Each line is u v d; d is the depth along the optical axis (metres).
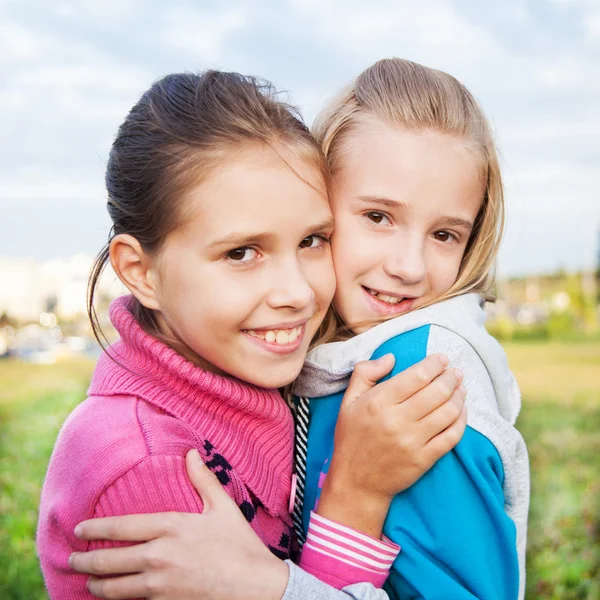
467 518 1.35
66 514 1.35
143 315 1.54
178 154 1.34
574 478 5.39
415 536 1.37
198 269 1.34
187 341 1.42
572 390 9.88
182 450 1.36
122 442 1.33
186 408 1.43
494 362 1.52
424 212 1.51
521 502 1.59
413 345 1.47
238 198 1.31
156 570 1.23
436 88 1.57
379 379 1.44
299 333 1.41
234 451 1.44
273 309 1.35
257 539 1.30
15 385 9.68
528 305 18.55
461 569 1.34
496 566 1.36
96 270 1.56
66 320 13.83
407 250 1.51
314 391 1.59
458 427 1.34
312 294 1.36
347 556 1.35
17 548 3.83
